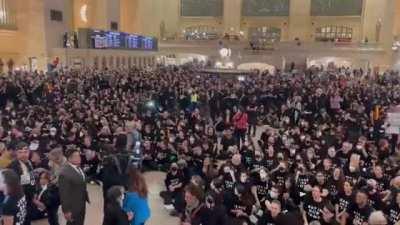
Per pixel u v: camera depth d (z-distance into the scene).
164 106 16.80
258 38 44.91
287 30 47.06
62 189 5.50
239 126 13.15
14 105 14.38
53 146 8.55
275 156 8.79
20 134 8.84
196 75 25.28
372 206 6.47
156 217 8.05
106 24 37.06
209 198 5.71
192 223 5.33
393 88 20.14
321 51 39.62
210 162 8.12
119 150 7.86
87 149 9.78
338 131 11.25
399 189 6.27
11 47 28.03
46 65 27.80
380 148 9.79
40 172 6.74
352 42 39.53
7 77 17.94
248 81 21.06
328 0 45.31
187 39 43.03
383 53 38.88
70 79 18.73
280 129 13.12
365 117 13.54
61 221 7.29
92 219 7.71
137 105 15.00
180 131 11.14
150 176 10.62
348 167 8.13
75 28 36.81
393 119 10.20
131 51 32.75
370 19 43.81
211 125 12.95
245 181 6.84
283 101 18.06
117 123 11.34
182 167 8.47
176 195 8.18
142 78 21.02
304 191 7.27
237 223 5.90
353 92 17.73
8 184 4.64
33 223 6.91
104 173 6.79
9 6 27.91
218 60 41.78
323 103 16.38
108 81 19.66
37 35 28.28
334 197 6.79
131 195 5.30
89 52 27.05
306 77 26.50
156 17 48.38
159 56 41.16
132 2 45.19
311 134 11.59
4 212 4.58
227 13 47.53
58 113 11.74
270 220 5.63
